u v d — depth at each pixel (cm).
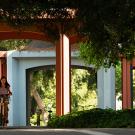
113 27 1431
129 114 1794
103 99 3262
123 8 1238
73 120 1775
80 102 3975
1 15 1402
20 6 1285
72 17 1419
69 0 1288
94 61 2044
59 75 2253
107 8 1239
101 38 1553
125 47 1800
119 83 3975
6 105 2181
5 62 3338
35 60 3325
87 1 1242
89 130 1274
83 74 3950
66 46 2292
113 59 1984
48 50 3256
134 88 4222
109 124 1673
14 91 3316
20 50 3278
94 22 1343
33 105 3994
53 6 1314
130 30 1485
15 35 2386
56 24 1515
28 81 3359
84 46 2012
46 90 3953
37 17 1433
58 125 1792
